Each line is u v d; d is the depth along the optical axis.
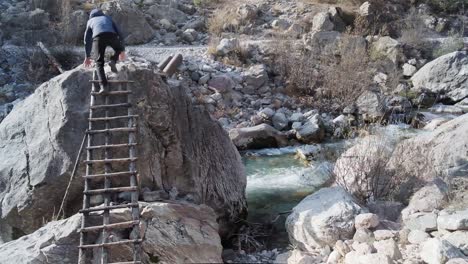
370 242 6.23
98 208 5.61
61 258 5.51
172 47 17.25
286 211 8.43
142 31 17.77
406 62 17.55
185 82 14.66
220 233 7.57
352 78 15.10
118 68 7.07
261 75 15.29
